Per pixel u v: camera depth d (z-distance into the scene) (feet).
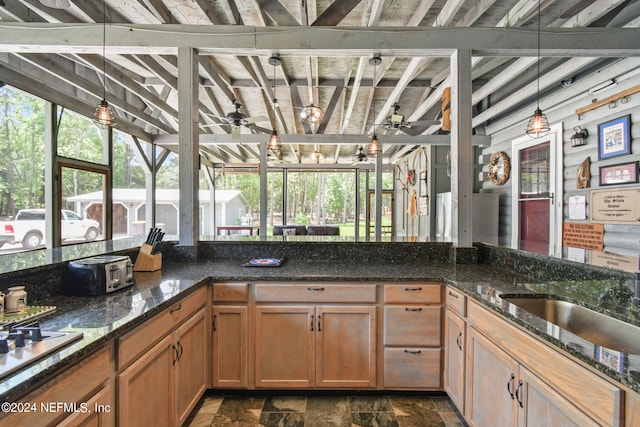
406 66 12.93
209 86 14.48
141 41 8.13
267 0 8.27
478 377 5.32
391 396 6.97
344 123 18.30
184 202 8.36
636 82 9.16
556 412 3.50
